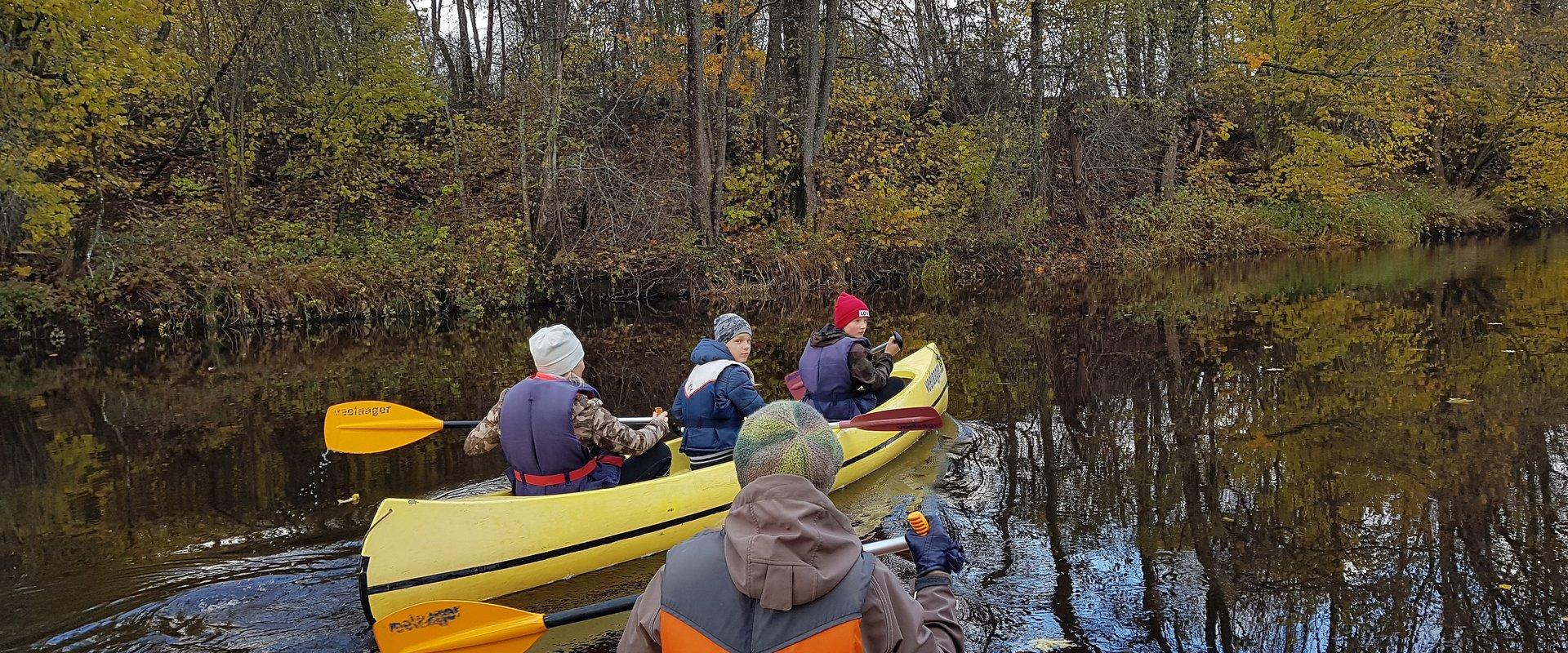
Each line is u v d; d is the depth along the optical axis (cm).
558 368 394
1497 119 1988
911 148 1766
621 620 341
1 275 1066
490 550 360
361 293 1209
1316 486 470
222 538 421
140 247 1154
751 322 1166
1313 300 1179
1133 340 941
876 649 150
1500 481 467
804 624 145
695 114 1362
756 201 1527
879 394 644
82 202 1188
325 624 338
